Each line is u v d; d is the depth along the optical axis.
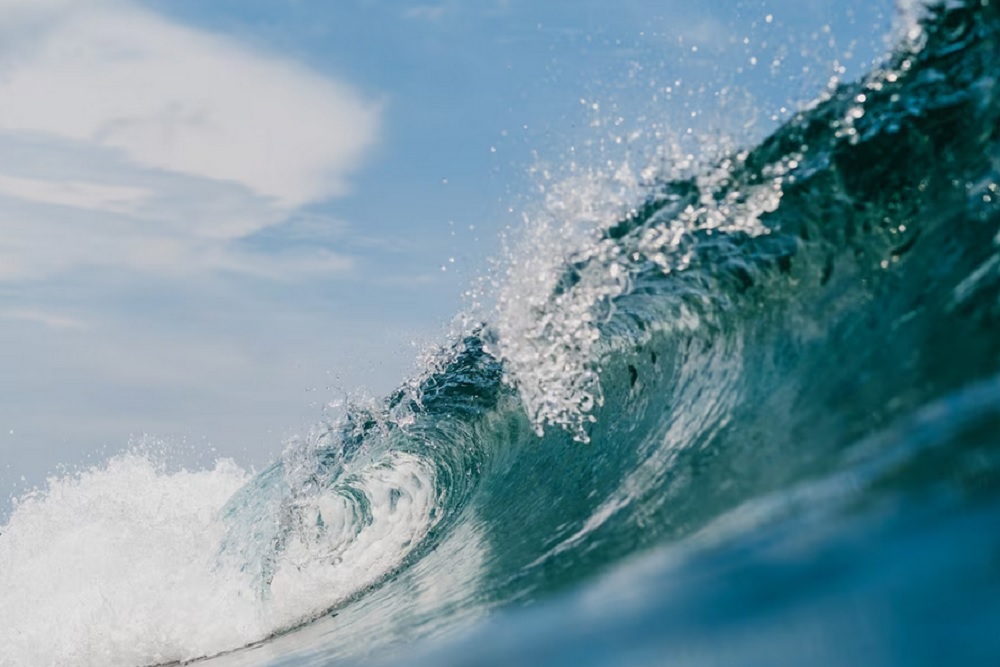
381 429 7.63
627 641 2.41
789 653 1.88
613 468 5.08
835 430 3.22
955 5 4.12
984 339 3.02
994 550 1.87
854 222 4.23
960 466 2.33
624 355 5.64
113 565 6.57
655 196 5.22
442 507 7.09
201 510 7.45
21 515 6.98
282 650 5.09
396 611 4.93
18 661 5.93
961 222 3.73
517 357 5.70
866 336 3.77
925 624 1.73
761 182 4.76
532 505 5.68
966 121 3.94
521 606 3.60
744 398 4.27
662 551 3.27
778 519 2.82
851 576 2.09
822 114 4.57
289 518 6.91
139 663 5.80
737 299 4.77
